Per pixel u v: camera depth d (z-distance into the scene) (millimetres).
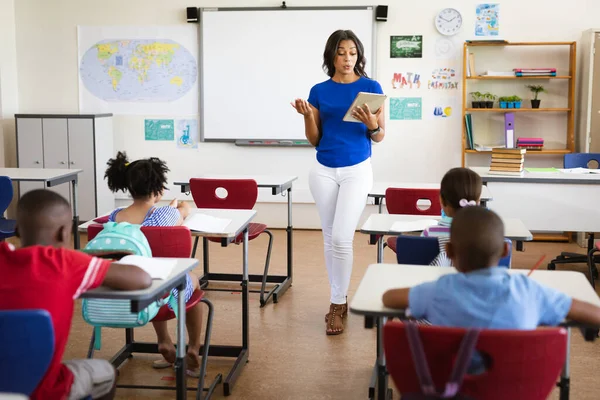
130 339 3762
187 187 5043
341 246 4031
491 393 1710
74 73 7348
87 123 6957
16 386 1826
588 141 6629
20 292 1930
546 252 6312
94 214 7070
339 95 4000
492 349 1665
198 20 7098
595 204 5121
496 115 6953
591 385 3369
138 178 3199
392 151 7098
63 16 7293
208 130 7242
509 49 6863
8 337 1777
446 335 1662
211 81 7172
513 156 5234
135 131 7355
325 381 3443
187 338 3979
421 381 1650
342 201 4008
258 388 3359
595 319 1903
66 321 1992
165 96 7273
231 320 4387
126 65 7273
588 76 6574
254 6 7035
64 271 1981
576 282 2271
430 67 6957
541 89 6766
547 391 1741
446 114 6992
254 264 5809
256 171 7277
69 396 1985
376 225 3350
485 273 1893
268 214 7309
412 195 4129
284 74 7078
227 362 3684
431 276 2371
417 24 6926
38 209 2070
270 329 4219
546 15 6809
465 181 2807
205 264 5258
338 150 4008
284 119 7137
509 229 3207
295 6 6980
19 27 7359
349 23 6945
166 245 2998
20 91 7438
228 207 4836
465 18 6875
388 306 2029
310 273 5562
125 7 7215
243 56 7102
